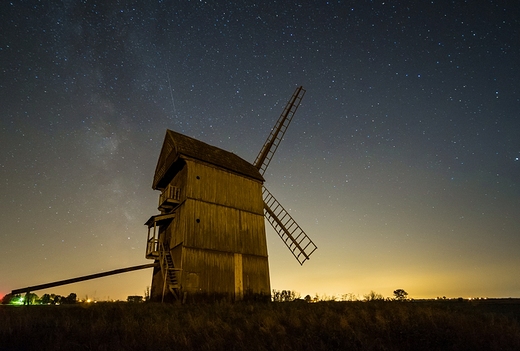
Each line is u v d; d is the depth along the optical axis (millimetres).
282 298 21594
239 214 22438
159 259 19484
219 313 12367
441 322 9555
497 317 10508
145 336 8195
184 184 21031
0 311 11531
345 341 7945
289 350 7578
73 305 15156
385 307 12805
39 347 7117
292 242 27297
